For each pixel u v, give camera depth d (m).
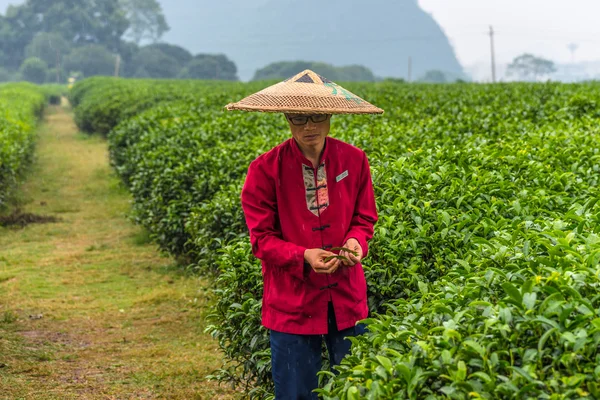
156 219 9.58
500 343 2.63
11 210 14.21
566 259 3.06
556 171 5.78
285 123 11.54
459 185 5.05
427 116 13.05
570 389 2.36
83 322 7.52
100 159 22.41
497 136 9.16
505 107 12.95
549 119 11.38
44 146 26.33
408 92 20.27
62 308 7.99
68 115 46.94
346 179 3.67
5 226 12.83
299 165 3.60
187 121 13.05
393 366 2.75
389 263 4.32
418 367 2.61
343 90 3.62
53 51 125.56
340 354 3.70
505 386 2.41
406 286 4.23
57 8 132.25
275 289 3.65
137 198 10.88
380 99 16.88
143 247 11.21
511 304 2.76
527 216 4.55
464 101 15.74
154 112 17.39
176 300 8.23
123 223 13.20
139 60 131.38
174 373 5.95
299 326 3.59
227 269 4.79
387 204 5.00
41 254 10.81
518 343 2.65
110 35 134.75
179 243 9.30
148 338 6.98
